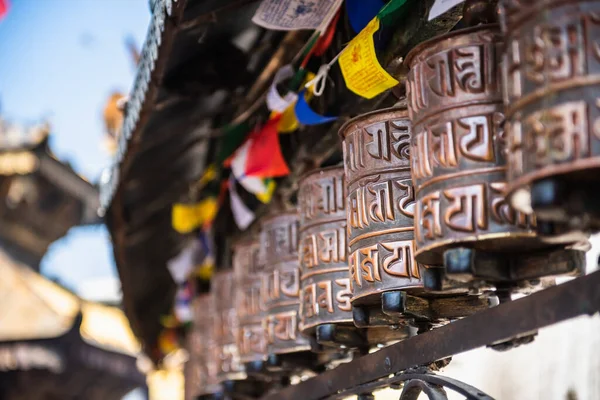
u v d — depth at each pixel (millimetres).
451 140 1906
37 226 14188
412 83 2023
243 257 3818
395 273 2283
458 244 1903
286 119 3816
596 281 1789
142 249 6480
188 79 3602
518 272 1980
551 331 5176
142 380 11469
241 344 3771
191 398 5434
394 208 2301
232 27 3293
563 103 1611
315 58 3240
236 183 4691
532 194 1660
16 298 10922
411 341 2490
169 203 5711
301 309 2844
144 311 7613
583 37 1607
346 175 2441
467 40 1923
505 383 5508
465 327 2221
